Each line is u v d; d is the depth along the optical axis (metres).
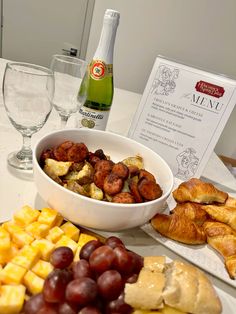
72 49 2.21
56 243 0.43
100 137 0.61
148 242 0.51
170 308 0.38
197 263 0.47
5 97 0.57
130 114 1.16
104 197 0.49
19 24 2.16
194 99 0.67
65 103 0.73
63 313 0.34
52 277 0.35
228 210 0.55
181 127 0.69
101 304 0.36
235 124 2.12
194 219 0.54
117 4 1.99
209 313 0.38
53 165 0.50
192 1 1.91
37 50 2.26
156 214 0.51
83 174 0.50
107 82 0.74
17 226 0.43
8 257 0.39
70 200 0.43
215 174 0.88
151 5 1.95
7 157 0.63
